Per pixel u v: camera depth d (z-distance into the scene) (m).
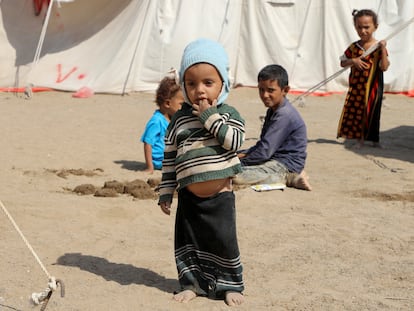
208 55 4.05
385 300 4.29
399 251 5.25
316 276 4.71
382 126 12.17
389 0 17.12
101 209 6.25
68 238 5.45
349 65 9.84
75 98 15.37
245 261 4.98
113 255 5.08
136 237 5.51
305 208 6.45
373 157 9.19
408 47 17.23
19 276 4.62
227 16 16.73
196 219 4.20
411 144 10.34
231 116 4.16
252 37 17.03
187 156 4.11
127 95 16.00
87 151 9.28
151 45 16.31
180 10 16.31
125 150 9.42
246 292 4.42
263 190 7.06
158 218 6.05
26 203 6.41
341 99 16.36
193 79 4.07
